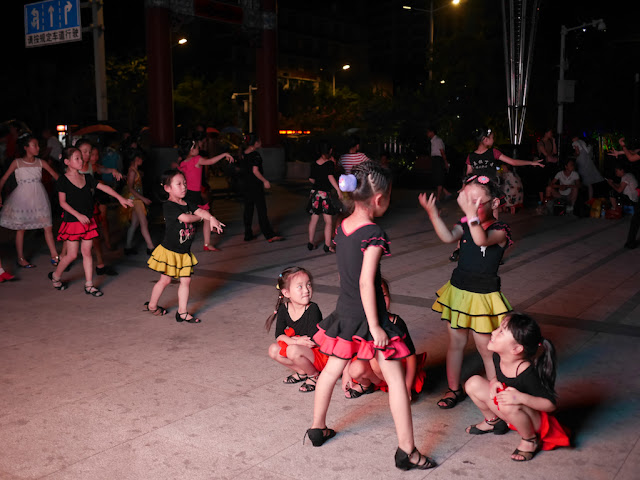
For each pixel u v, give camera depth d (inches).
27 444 139.5
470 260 149.1
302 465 130.1
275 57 892.6
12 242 410.3
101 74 610.5
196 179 364.5
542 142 626.8
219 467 129.3
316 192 369.1
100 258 312.7
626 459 131.3
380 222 505.0
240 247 395.5
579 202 525.7
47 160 447.8
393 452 135.8
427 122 1104.8
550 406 127.8
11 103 1571.1
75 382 175.2
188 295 250.5
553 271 316.2
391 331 126.5
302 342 163.6
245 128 2048.5
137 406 159.2
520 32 576.1
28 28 628.7
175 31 754.2
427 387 171.3
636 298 261.1
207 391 168.7
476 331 147.8
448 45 1100.5
